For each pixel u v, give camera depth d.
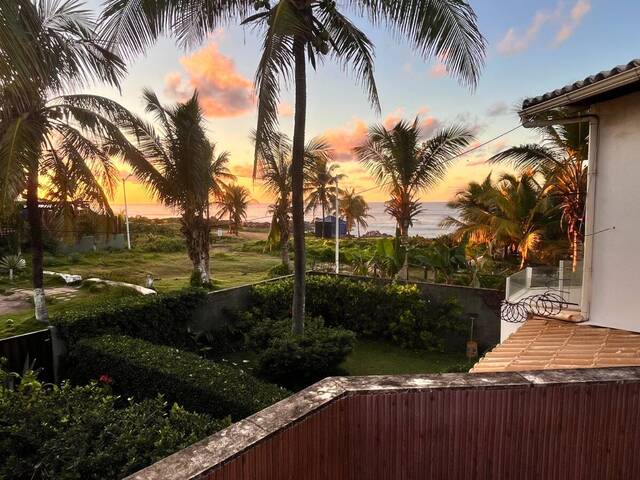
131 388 5.34
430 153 11.72
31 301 11.09
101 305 7.05
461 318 8.16
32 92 3.80
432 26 5.23
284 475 1.47
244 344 7.92
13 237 15.39
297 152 6.12
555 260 11.63
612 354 3.80
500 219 13.34
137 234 27.94
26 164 6.11
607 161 4.43
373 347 8.41
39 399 3.27
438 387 1.71
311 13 5.76
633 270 4.29
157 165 10.09
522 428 1.75
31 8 3.75
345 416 1.67
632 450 1.81
